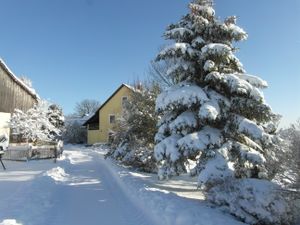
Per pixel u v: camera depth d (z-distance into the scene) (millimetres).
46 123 33594
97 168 20438
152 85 20281
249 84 11648
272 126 11945
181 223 7480
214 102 11508
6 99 29578
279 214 8328
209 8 13031
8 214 8000
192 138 11148
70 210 9258
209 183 10367
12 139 30656
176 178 16906
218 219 7879
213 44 11969
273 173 9688
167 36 13242
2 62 29109
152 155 18484
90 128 54031
